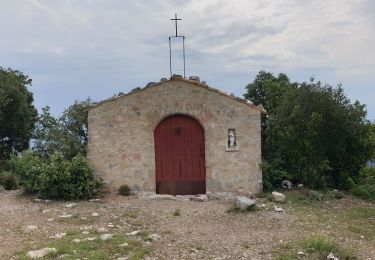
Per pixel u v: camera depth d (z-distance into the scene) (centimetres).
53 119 2127
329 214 1399
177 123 1675
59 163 1568
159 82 1648
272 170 1695
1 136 3481
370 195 1689
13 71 3816
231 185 1647
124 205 1463
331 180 1850
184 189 1667
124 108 1648
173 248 1016
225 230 1194
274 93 2255
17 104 3400
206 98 1653
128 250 973
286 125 1803
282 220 1298
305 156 1725
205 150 1655
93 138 1648
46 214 1309
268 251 1006
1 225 1173
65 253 918
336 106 1773
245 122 1655
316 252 996
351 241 1114
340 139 1784
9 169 2400
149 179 1648
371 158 1922
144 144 1648
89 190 1545
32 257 884
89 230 1122
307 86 1819
